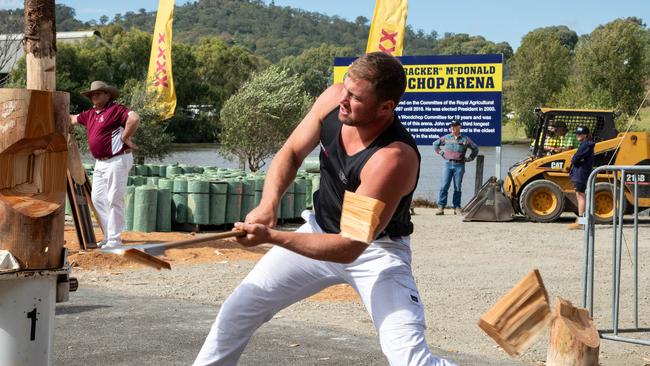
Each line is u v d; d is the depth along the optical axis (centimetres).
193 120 6316
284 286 403
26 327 361
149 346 617
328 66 14150
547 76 7575
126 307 766
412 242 1404
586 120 1830
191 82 6688
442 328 761
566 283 1022
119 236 1057
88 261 1006
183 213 1380
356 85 353
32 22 445
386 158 362
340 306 836
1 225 354
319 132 397
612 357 670
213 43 8206
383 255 384
